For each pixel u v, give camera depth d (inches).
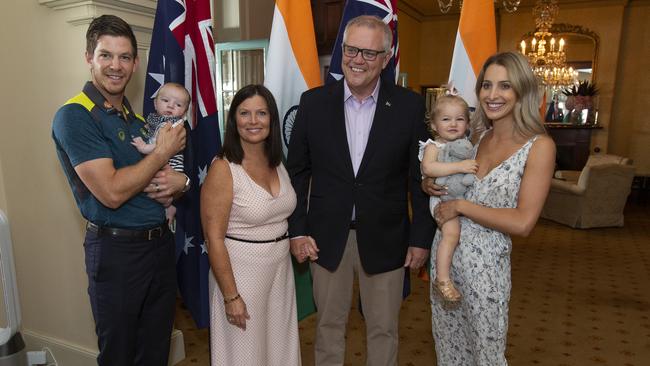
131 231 66.0
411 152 77.5
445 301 73.5
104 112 64.5
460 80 87.7
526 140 65.2
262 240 72.1
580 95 336.8
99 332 67.5
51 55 94.0
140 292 67.7
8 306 69.5
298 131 80.9
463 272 68.6
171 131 65.7
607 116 337.7
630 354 117.0
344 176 77.2
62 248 101.3
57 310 105.4
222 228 70.1
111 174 61.3
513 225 62.7
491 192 66.0
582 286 165.0
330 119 77.7
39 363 105.4
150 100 85.4
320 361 85.8
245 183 70.0
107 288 65.8
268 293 74.0
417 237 77.2
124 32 63.7
